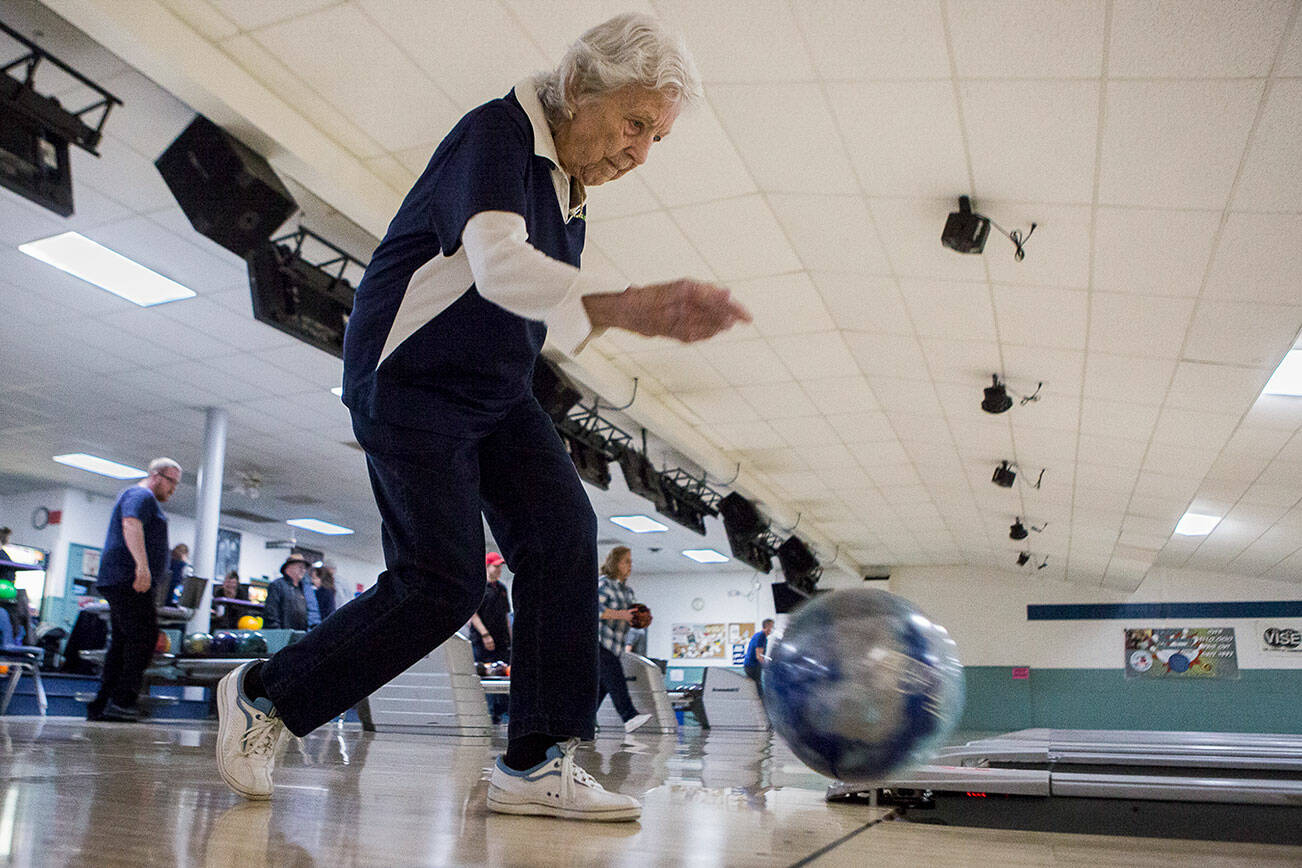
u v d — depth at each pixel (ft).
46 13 13.37
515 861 3.51
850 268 18.75
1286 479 27.53
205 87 13.69
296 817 4.52
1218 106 11.69
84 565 43.68
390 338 4.57
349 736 16.10
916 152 14.38
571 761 5.15
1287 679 47.42
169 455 36.88
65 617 42.34
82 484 43.09
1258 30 10.33
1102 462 27.32
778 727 4.74
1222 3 10.10
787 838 4.64
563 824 4.80
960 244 15.26
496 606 22.89
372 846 3.75
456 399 4.66
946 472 33.24
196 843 3.60
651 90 4.65
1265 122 11.74
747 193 16.58
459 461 4.80
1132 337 18.57
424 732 18.65
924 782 6.64
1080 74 11.84
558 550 5.12
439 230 4.50
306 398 29.99
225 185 15.11
